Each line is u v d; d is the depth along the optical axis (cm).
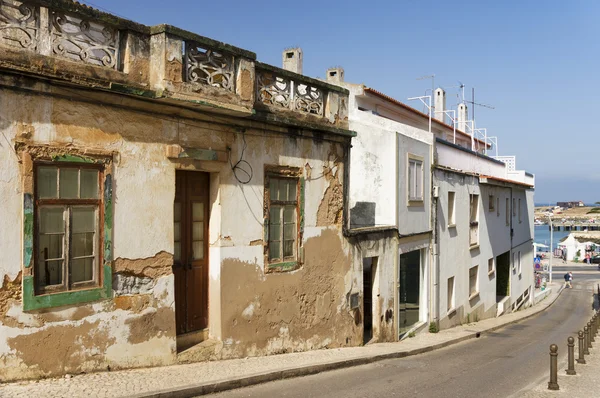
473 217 2359
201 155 886
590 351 1497
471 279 2341
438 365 1200
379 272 1460
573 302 4066
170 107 829
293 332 1112
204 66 867
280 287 1073
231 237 961
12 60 638
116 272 768
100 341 747
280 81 1071
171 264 845
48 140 688
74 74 698
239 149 973
